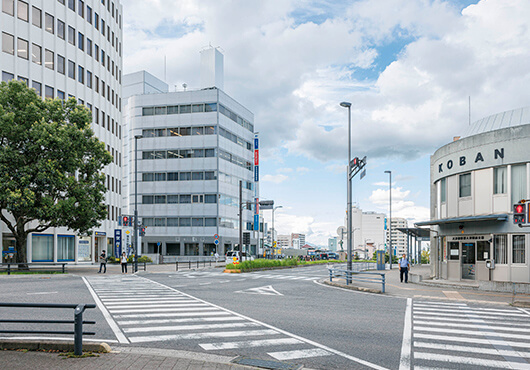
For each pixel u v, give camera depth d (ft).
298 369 23.17
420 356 26.50
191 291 65.16
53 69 144.36
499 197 74.28
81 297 54.95
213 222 248.11
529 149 70.44
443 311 46.88
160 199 254.88
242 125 285.64
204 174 251.39
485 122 89.56
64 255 147.74
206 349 27.55
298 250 382.22
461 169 81.87
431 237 97.45
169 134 257.34
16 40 131.54
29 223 134.62
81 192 103.76
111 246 179.32
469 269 79.82
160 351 26.04
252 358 25.31
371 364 24.57
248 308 46.65
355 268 155.94
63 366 21.45
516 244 71.26
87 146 107.24
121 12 197.57
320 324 37.14
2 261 126.82
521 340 31.65
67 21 151.33
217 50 262.88
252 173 297.74
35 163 98.94
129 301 51.49
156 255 188.44
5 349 24.64
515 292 66.44
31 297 54.19
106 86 176.76
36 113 98.63
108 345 26.25
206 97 254.68
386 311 46.09
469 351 27.99
